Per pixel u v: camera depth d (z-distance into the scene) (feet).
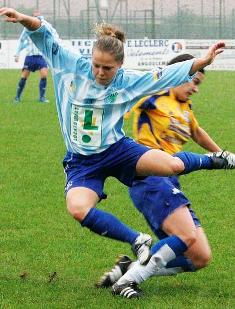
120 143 24.39
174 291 25.81
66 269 28.81
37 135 63.21
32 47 86.58
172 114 26.37
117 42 23.50
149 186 25.40
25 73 87.61
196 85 26.66
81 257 30.66
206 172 48.75
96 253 31.32
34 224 36.19
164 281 27.25
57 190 43.65
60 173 48.44
